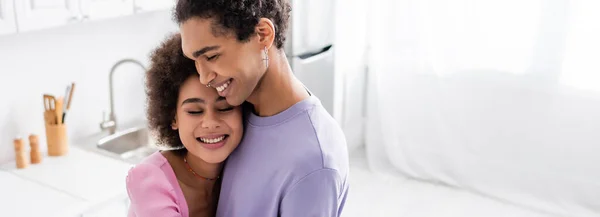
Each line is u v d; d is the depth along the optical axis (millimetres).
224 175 1307
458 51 3473
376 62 3736
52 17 2207
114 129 2955
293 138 1174
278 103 1203
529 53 3287
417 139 3756
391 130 3791
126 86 3064
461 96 3549
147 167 1264
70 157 2588
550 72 3256
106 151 2713
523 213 3385
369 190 3654
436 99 3619
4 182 2322
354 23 3799
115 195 2252
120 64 2939
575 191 3355
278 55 1180
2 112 2555
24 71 2592
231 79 1100
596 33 3094
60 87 2750
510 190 3533
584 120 3244
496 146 3533
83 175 2402
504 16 3301
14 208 2113
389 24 3613
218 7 1022
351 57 3861
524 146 3451
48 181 2342
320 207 1146
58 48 2699
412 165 3807
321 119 1209
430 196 3586
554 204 3410
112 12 2443
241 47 1070
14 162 2551
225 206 1297
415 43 3570
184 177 1319
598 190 3295
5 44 2494
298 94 1215
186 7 1047
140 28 3053
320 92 3602
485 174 3594
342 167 1197
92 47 2844
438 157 3725
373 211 3400
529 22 3240
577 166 3326
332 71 3668
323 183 1141
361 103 4121
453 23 3434
